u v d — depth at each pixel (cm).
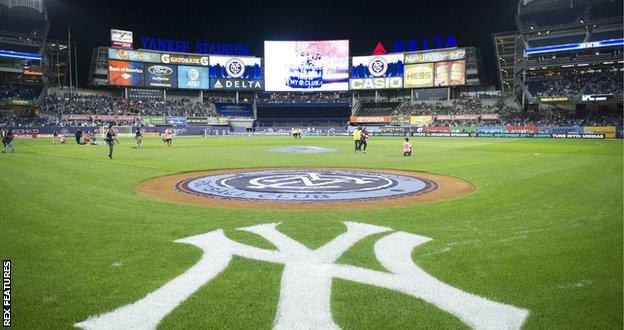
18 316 516
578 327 491
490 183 1641
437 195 1370
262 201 1255
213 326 494
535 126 7356
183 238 843
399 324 500
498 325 497
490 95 9369
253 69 9888
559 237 852
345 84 9844
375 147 4309
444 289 597
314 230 910
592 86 7512
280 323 501
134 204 1199
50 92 8825
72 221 984
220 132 8994
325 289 598
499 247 785
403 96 10281
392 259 722
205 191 1445
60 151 3494
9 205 1163
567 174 1889
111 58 8938
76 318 512
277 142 5606
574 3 7788
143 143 5181
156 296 572
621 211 1096
